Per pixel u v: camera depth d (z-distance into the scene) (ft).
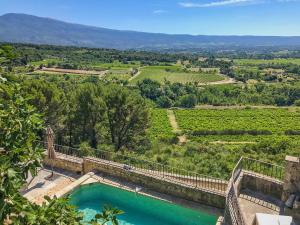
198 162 112.16
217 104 437.17
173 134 265.34
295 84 543.39
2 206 15.48
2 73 19.51
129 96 119.96
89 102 112.98
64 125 114.62
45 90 102.12
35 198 53.42
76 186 56.70
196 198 52.70
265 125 320.09
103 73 511.81
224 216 45.29
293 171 44.86
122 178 60.03
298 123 333.01
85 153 80.74
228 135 277.23
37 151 20.06
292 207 42.75
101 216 18.90
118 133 122.01
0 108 20.07
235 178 49.29
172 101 426.10
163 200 53.36
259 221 37.91
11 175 15.49
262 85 513.45
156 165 74.64
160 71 632.38
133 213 52.70
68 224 18.34
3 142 19.03
